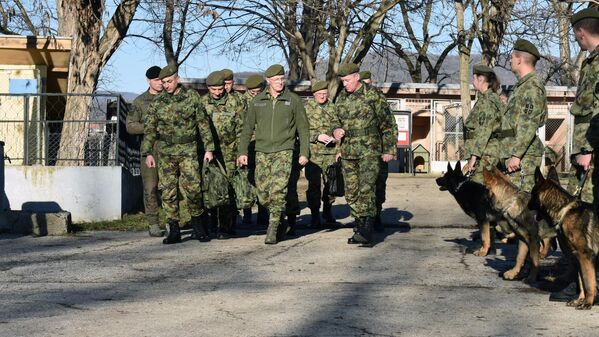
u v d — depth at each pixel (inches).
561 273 301.3
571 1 866.8
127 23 709.3
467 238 428.1
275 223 403.5
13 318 232.2
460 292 270.7
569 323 225.6
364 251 374.6
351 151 388.8
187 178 402.9
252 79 466.6
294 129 404.2
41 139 670.5
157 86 438.6
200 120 405.1
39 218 457.4
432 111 1299.2
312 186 494.0
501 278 298.0
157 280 297.1
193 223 420.2
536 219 257.4
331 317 231.9
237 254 366.6
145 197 448.5
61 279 300.4
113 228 489.1
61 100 802.2
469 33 1079.6
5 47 717.3
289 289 276.7
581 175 278.1
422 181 900.6
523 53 320.8
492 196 292.4
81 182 531.8
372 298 260.1
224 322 225.9
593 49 268.4
